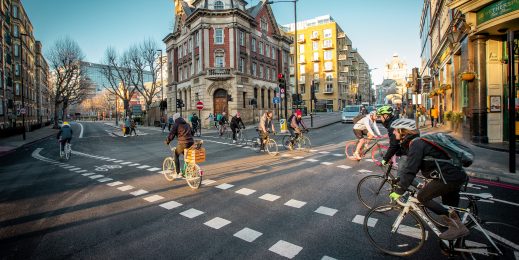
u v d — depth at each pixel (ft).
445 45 60.90
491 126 37.37
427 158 10.32
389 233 12.91
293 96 73.46
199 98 110.93
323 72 239.30
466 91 42.37
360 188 17.76
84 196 21.11
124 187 23.26
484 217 14.92
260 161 32.81
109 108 350.64
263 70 131.23
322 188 21.11
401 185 10.80
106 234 14.26
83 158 41.45
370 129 29.48
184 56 127.65
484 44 37.09
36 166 35.94
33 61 172.35
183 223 15.35
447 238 10.11
